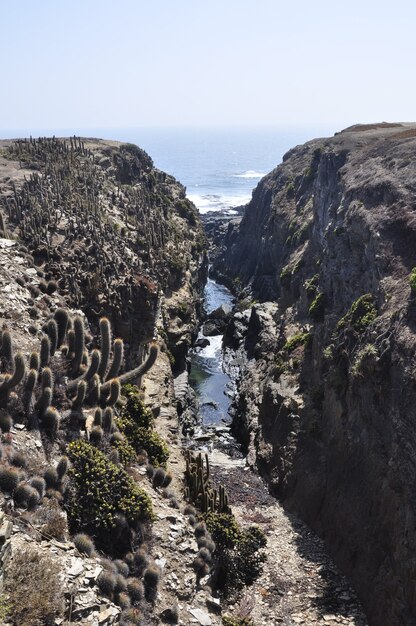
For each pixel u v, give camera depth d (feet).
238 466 148.05
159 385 144.97
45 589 53.98
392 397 101.30
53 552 61.87
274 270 292.61
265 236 313.73
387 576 92.32
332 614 92.27
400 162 154.81
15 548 58.18
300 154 362.74
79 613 55.62
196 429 169.78
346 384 121.49
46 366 89.86
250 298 291.17
